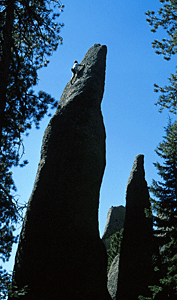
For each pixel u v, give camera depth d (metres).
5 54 14.84
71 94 26.02
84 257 19.55
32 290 18.48
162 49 25.30
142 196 31.23
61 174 21.81
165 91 25.69
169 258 20.45
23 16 17.67
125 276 27.27
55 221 20.25
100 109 26.11
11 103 16.12
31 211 21.20
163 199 21.42
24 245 20.20
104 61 28.97
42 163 23.05
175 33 23.91
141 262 27.03
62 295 18.33
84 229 20.45
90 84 26.09
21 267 19.53
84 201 21.28
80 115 24.20
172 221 20.98
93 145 23.31
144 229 28.91
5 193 14.95
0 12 16.28
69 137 23.20
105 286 19.91
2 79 14.30
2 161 17.11
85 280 18.95
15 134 15.67
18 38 19.58
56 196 21.09
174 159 22.00
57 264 19.09
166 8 24.16
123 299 26.20
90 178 22.16
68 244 19.62
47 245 19.64
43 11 18.88
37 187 22.00
